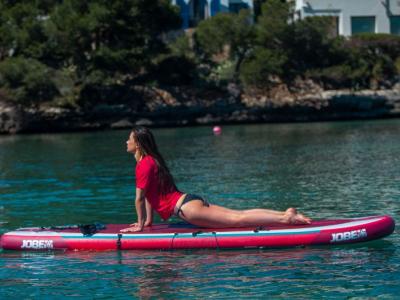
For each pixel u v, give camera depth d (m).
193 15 78.06
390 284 11.91
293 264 13.16
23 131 57.97
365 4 74.19
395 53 68.81
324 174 26.20
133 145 14.66
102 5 58.59
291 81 65.62
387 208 18.89
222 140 44.12
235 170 28.25
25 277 12.88
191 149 38.34
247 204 20.23
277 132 49.97
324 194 21.58
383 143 38.56
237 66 66.06
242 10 65.25
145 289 11.98
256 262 13.33
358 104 63.75
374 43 67.81
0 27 58.41
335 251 13.95
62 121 58.78
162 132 53.62
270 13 65.06
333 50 65.88
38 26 57.94
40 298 11.75
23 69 56.22
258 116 62.88
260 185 23.86
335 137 43.81
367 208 18.98
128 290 11.97
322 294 11.50
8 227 17.66
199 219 14.49
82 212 19.50
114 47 59.22
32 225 17.81
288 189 22.80
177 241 14.26
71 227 15.23
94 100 60.41
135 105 61.06
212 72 66.69
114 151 38.47
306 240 14.20
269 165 29.67
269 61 61.62
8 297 11.84
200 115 62.25
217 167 29.45
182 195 14.65
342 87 66.81
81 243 14.54
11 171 29.88
